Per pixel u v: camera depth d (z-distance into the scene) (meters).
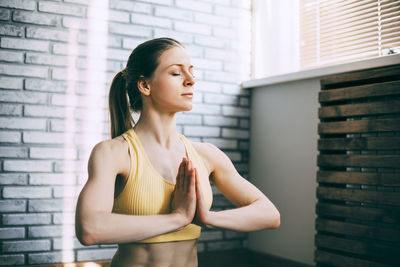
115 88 0.94
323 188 2.32
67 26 2.67
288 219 2.86
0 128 2.49
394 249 1.96
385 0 2.40
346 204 2.27
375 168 2.18
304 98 2.78
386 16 2.37
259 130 3.20
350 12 2.62
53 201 2.59
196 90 3.10
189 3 3.08
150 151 0.82
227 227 0.83
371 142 2.07
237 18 3.31
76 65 2.68
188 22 3.08
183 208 0.77
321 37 2.84
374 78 2.11
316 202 2.58
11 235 2.48
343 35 2.66
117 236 0.71
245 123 3.30
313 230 2.65
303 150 2.77
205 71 3.15
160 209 0.79
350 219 2.30
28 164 2.54
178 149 0.87
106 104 2.76
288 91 2.93
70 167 2.64
